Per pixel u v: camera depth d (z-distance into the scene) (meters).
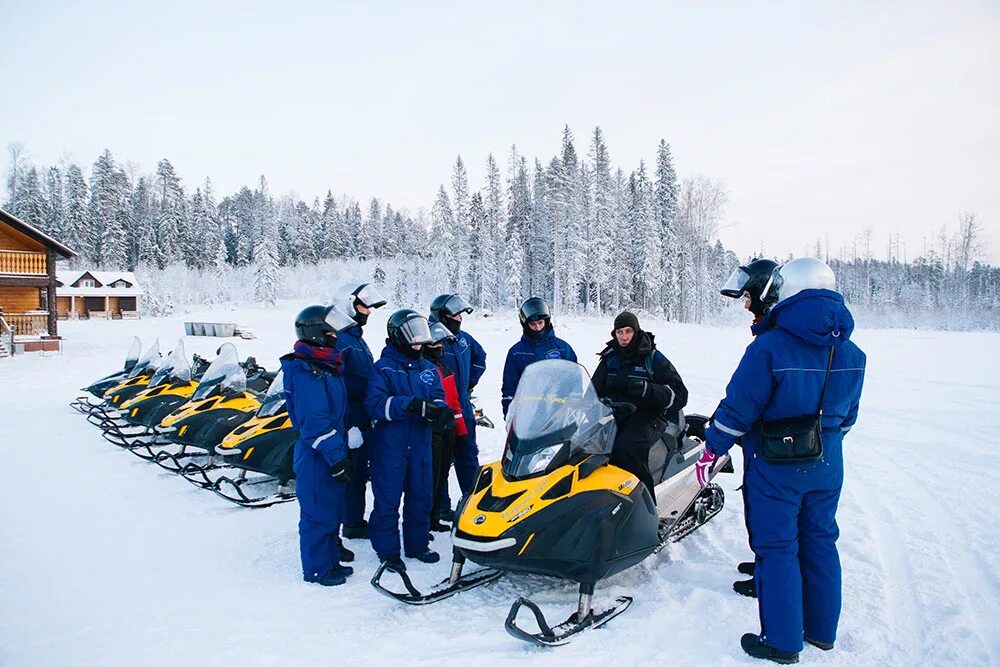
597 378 4.83
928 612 3.76
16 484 6.89
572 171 52.41
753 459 3.39
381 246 92.56
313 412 4.23
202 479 7.17
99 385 11.84
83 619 3.83
